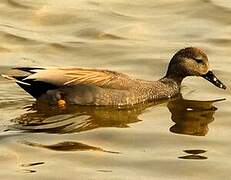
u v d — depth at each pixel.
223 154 13.65
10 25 22.31
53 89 16.42
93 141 14.22
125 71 18.97
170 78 17.83
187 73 17.88
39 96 16.48
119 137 14.45
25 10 23.42
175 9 23.72
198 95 17.44
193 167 12.99
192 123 15.40
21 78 16.47
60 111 15.99
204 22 22.70
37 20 22.81
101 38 21.44
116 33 21.75
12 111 15.88
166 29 22.19
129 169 12.88
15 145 13.87
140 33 21.83
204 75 17.95
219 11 23.36
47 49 20.59
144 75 18.73
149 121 15.52
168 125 15.23
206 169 12.92
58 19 22.84
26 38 21.31
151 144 14.13
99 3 24.16
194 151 13.79
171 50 20.42
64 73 16.59
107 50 20.45
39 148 13.74
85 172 12.70
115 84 16.73
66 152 13.59
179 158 13.40
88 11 23.38
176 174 12.72
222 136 14.60
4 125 14.97
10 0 24.03
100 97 16.45
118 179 12.44
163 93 17.25
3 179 12.36
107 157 13.40
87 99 16.41
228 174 12.70
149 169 12.91
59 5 23.78
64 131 14.73
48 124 15.12
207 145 14.12
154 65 19.34
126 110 16.38
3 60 19.62
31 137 14.30
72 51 20.45
